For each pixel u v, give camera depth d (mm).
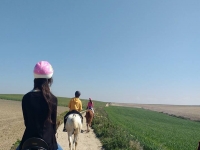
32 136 3773
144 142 15781
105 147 13500
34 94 3844
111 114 52719
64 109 56656
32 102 3789
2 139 17062
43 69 3926
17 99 82562
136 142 13328
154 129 29984
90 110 19766
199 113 93312
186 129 35812
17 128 23266
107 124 20703
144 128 29844
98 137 17031
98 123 24062
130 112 73188
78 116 11352
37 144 3711
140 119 49156
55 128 4062
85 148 13453
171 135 25281
